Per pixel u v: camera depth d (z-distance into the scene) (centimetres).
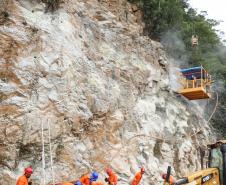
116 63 1750
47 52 1384
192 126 2097
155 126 1772
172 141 1827
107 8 2030
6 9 1370
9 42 1296
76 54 1518
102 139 1462
